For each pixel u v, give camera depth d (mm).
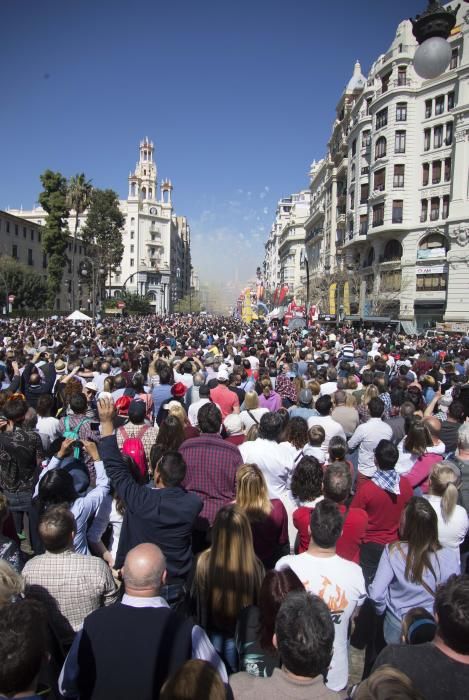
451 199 40781
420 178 44188
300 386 9523
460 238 39875
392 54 45531
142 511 3547
